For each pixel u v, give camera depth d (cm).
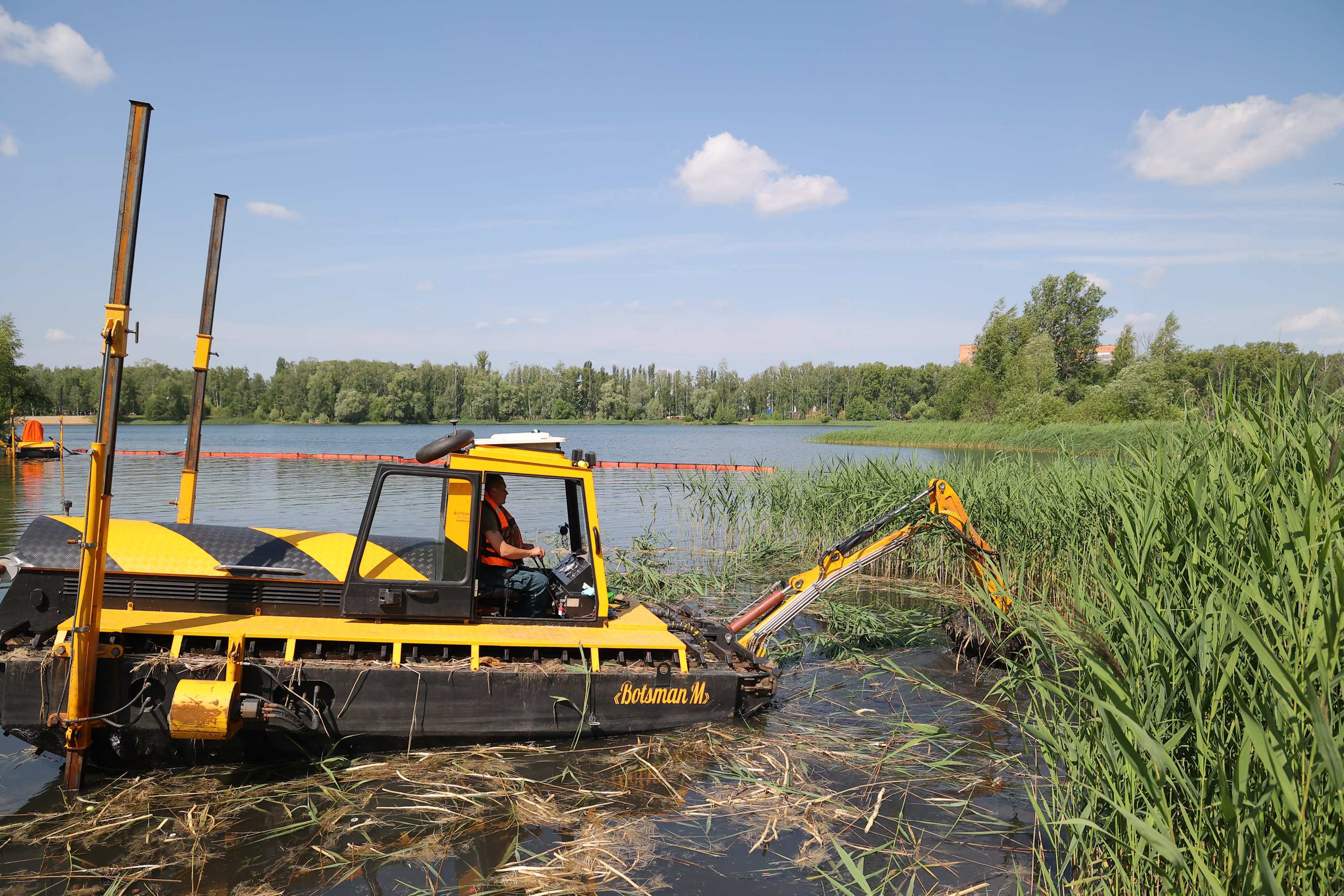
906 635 786
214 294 574
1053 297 7650
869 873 367
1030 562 863
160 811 410
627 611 581
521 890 350
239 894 342
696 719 529
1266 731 245
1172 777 288
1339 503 298
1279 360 470
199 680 431
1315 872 240
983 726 555
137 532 484
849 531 1147
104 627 439
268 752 457
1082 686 373
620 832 400
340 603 490
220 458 3369
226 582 478
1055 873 366
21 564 453
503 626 509
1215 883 242
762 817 420
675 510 1712
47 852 371
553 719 492
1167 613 329
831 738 528
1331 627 236
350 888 348
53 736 433
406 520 498
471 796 429
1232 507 364
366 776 449
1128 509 481
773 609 612
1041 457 2095
